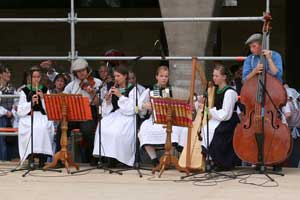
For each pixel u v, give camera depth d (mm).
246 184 10945
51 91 13875
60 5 22000
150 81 21312
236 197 9906
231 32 21094
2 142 14227
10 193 10312
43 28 22078
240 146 11477
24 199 9875
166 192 10336
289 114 12844
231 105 11875
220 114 11867
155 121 11742
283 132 11359
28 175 11969
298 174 11922
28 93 12820
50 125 12797
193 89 11945
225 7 21141
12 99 14383
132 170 12430
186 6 14000
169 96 12523
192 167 11906
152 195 10102
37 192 10391
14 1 22203
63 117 11930
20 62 21906
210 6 13930
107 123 12562
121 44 21828
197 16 13992
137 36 21703
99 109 12242
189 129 11750
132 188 10688
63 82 13969
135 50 21734
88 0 21938
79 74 12945
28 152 12672
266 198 9828
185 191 10398
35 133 12547
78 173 12172
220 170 12125
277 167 12117
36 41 22109
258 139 11344
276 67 11531
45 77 13242
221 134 11914
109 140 12422
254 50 11781
